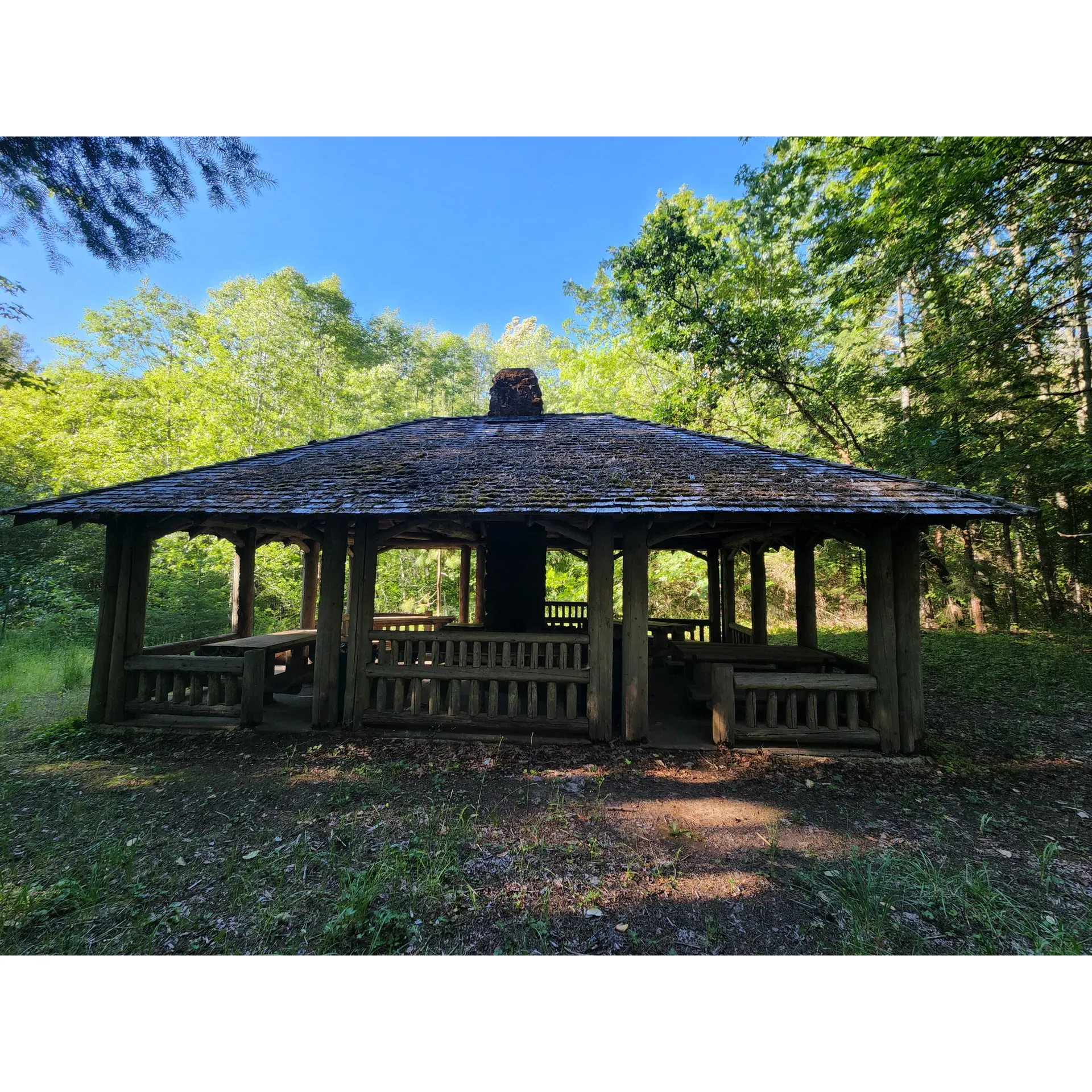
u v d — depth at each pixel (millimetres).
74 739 5754
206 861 3363
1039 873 3283
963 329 10758
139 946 2588
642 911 2867
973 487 11312
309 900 2947
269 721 6246
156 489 6051
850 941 2637
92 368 15945
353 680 5973
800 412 15461
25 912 2830
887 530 5516
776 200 14180
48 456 15180
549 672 5773
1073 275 9758
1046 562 14883
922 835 3785
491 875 3195
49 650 10891
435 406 27219
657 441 7172
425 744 5566
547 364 33562
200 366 15227
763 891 3047
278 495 5797
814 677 5520
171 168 3822
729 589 10828
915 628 5477
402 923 2742
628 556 5703
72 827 3840
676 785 4652
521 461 6543
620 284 15602
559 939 2646
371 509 5336
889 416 13531
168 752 5410
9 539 14055
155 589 14242
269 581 16516
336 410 18422
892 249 10945
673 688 8227
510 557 7758
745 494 5281
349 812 4070
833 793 4504
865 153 10820
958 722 6641
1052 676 9031
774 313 13984
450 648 5945
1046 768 5102
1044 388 11219
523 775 4816
